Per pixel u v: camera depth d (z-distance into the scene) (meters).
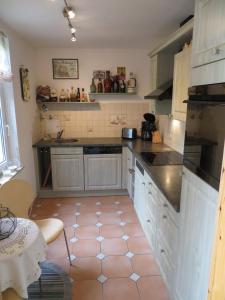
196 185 1.30
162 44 2.83
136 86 4.05
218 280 0.95
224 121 1.00
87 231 2.82
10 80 2.54
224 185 0.90
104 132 4.21
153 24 2.61
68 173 3.72
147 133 3.90
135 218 3.11
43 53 3.83
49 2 2.01
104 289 1.97
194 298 1.36
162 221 1.96
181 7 2.13
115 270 2.19
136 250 2.46
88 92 4.01
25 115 3.25
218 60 1.10
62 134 4.14
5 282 1.36
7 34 2.64
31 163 3.49
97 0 1.97
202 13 1.28
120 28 2.75
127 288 1.98
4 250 1.41
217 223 0.95
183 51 2.20
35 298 1.88
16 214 2.13
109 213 3.26
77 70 3.93
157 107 3.19
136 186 3.11
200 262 1.26
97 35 3.05
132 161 3.36
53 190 3.77
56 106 4.05
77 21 2.50
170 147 3.38
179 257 1.59
